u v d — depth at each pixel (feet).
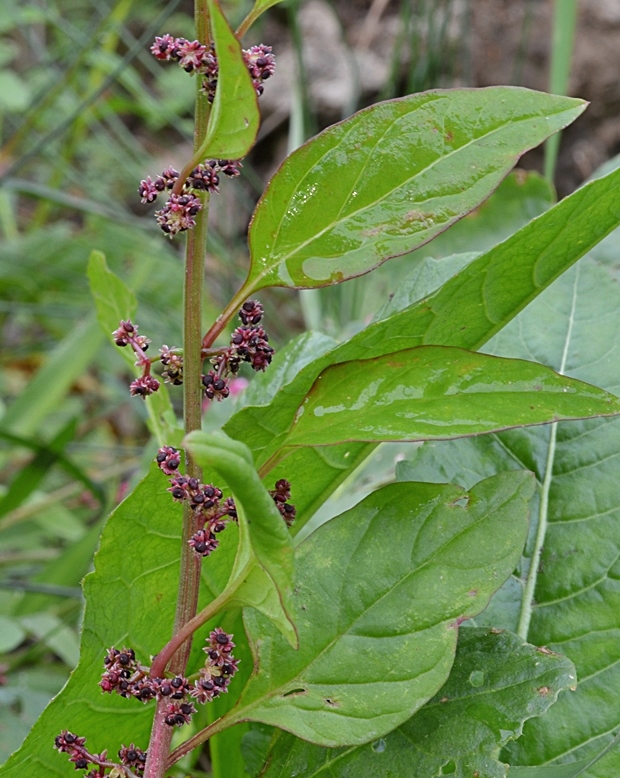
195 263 0.58
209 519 0.57
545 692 0.59
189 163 0.56
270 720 0.59
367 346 0.60
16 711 1.10
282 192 0.58
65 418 1.93
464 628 0.62
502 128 0.58
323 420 0.57
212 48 0.57
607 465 0.70
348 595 0.60
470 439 0.72
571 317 0.76
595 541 0.69
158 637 0.65
